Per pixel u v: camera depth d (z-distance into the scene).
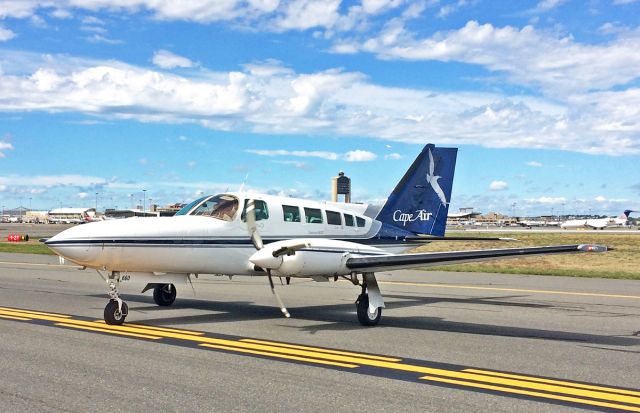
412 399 5.31
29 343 7.69
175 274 10.36
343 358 7.03
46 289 14.95
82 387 5.54
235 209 10.52
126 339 8.10
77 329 8.88
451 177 14.77
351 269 9.85
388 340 8.34
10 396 5.21
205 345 7.74
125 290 15.08
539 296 14.34
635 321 10.31
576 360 7.10
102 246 8.95
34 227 99.06
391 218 13.84
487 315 11.08
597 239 55.75
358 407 5.05
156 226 9.54
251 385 5.71
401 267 9.95
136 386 5.60
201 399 5.21
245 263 10.58
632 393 5.64
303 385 5.73
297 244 9.17
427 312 11.53
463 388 5.71
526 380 6.08
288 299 13.53
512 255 9.31
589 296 14.30
